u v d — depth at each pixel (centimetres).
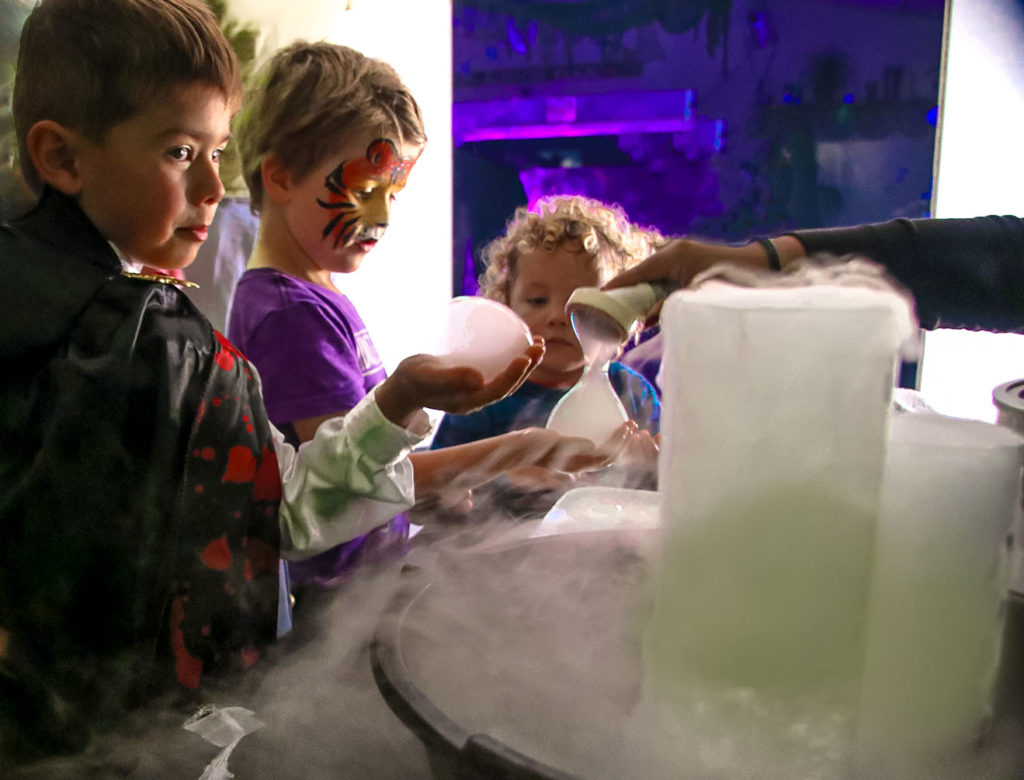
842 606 28
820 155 141
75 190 64
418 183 165
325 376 98
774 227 147
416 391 65
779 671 29
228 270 129
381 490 69
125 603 56
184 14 65
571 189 159
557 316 131
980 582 29
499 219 165
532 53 154
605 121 153
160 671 56
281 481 69
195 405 61
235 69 71
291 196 111
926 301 63
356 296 163
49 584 55
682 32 144
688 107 147
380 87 113
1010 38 131
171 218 67
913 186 137
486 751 24
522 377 65
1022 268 64
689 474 30
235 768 34
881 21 133
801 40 137
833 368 28
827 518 28
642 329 53
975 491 28
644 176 153
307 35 132
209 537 61
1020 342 138
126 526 57
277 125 108
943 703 29
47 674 53
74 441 57
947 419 34
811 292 31
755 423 28
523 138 159
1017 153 136
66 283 59
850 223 142
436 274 171
